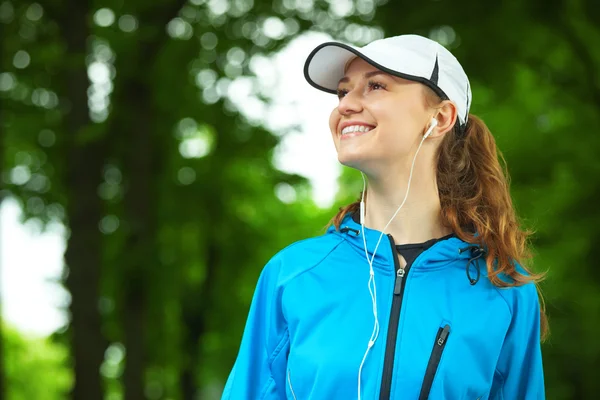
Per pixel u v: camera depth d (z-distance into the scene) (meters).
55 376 27.20
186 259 13.73
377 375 2.01
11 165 12.38
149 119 11.23
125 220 11.39
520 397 2.20
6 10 10.67
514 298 2.12
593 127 11.33
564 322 13.14
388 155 2.10
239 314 14.97
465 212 2.19
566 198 11.27
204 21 11.68
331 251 2.20
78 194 10.88
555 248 11.41
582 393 13.38
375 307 2.06
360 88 2.13
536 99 12.73
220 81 12.18
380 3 9.86
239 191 13.13
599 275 11.14
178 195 12.56
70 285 10.78
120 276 11.54
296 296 2.16
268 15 11.52
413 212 2.17
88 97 10.96
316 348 2.07
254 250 13.91
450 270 2.10
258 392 2.24
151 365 14.68
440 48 2.17
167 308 13.85
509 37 9.55
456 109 2.17
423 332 2.03
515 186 11.62
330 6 11.34
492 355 2.07
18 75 11.14
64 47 10.76
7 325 27.14
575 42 9.75
